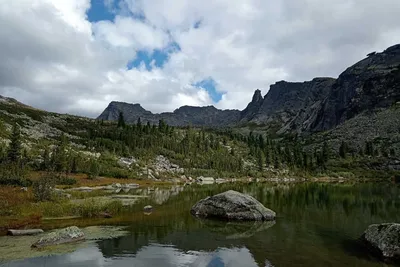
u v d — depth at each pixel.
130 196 58.50
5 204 34.88
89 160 111.75
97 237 25.44
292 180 149.88
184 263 19.09
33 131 161.25
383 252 20.50
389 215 38.12
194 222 32.84
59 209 34.91
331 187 93.19
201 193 67.75
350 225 31.94
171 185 101.31
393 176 151.75
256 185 104.44
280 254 21.28
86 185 80.12
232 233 27.81
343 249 22.70
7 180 56.03
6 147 102.38
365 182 128.00
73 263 18.72
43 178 46.22
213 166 164.75
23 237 24.91
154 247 22.64
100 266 18.25
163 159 158.00
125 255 20.53
